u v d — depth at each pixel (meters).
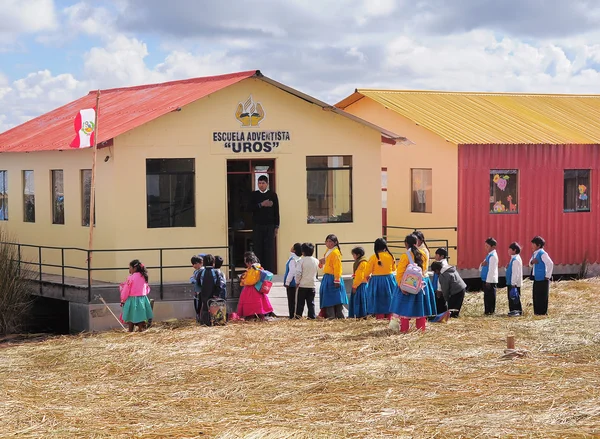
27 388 11.38
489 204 22.83
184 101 18.72
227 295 17.73
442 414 9.61
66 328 18.62
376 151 20.27
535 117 25.78
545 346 13.38
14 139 22.81
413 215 24.12
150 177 18.58
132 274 15.75
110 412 10.05
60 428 9.40
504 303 18.47
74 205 19.92
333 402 10.27
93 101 24.84
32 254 21.83
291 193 19.70
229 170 19.44
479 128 23.78
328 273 16.55
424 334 14.42
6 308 17.27
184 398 10.66
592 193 24.11
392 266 16.25
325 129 19.89
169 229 18.70
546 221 23.47
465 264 22.55
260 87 19.33
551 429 8.91
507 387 10.79
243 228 19.58
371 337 14.28
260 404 10.27
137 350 13.56
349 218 20.20
